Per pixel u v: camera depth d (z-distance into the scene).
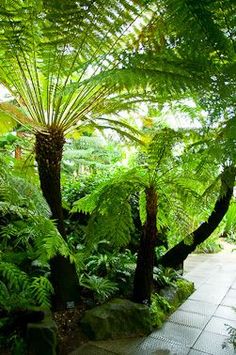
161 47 1.77
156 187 2.59
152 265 2.68
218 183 2.46
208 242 5.68
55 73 2.08
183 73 1.53
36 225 1.87
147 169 2.61
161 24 1.70
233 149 1.87
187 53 1.59
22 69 2.08
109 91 2.30
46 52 1.90
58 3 1.53
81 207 2.92
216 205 3.01
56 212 2.35
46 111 2.34
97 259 3.05
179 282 3.41
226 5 1.44
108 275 2.94
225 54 1.54
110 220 2.48
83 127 2.96
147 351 2.15
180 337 2.37
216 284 3.76
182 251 3.30
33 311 2.09
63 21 1.65
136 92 2.44
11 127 2.65
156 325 2.53
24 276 2.09
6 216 2.63
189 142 2.57
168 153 2.46
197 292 3.45
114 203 2.49
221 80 1.45
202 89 1.54
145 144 3.07
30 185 1.75
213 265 4.81
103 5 1.59
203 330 2.49
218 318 2.73
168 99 2.50
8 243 2.71
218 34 1.43
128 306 2.45
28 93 2.26
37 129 2.16
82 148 5.04
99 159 5.20
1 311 2.09
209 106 1.73
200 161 2.44
